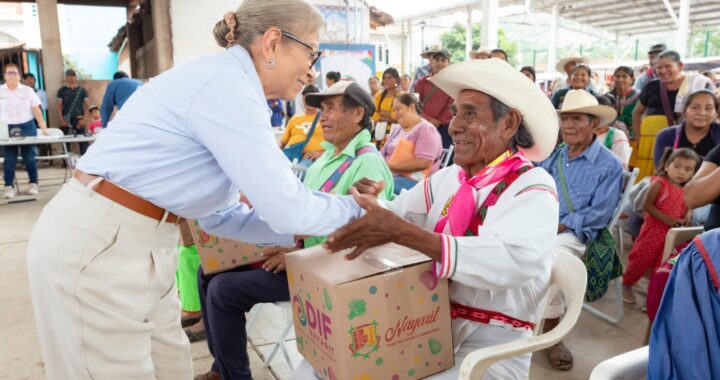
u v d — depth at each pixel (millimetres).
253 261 2150
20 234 4812
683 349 1159
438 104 5395
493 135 1449
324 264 1323
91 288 1307
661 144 3621
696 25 12984
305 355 1426
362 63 8547
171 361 1629
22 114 6477
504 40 24938
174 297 1620
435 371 1347
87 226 1297
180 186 1329
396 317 1261
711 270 1167
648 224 3201
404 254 1359
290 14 1340
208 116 1256
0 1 12180
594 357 2682
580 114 2773
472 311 1454
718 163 2277
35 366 2568
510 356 1295
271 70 1390
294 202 1302
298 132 4438
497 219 1389
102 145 1329
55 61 9906
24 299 3344
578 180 2846
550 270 1539
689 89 4305
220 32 1396
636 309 3248
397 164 3734
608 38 16141
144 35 11734
